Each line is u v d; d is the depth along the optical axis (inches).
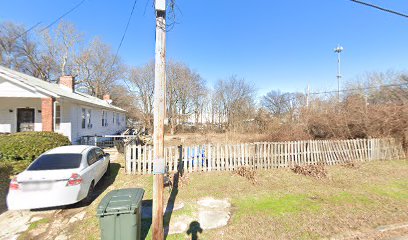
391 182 270.2
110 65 1446.9
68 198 178.7
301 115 559.5
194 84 1444.4
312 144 365.1
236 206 196.7
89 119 622.8
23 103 489.4
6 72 389.1
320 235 147.7
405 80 804.0
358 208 191.2
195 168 317.4
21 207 167.3
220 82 1432.1
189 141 840.3
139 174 303.1
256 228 156.8
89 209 193.5
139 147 303.6
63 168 192.7
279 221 167.3
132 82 1366.9
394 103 464.1
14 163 287.7
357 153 390.3
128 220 119.7
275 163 344.2
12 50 1134.4
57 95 413.1
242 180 279.1
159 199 130.6
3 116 479.2
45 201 171.5
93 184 220.2
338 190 239.1
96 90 1413.6
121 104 1503.4
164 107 134.9
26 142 305.6
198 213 181.9
